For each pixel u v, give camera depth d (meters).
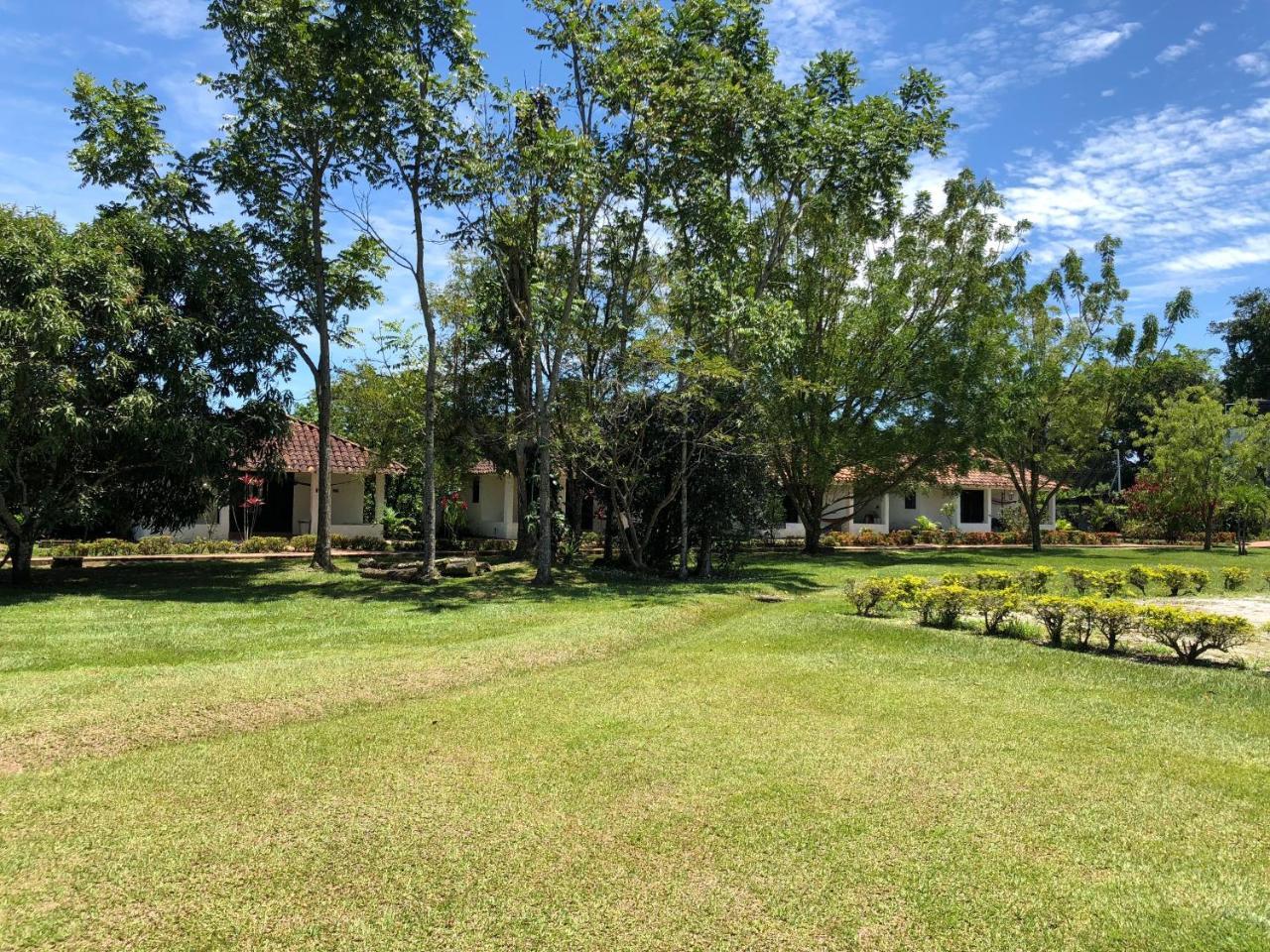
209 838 3.96
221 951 3.04
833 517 34.75
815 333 22.44
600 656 8.51
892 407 22.88
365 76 14.23
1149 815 4.28
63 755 5.07
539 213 16.44
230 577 15.77
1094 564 21.75
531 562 19.52
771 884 3.54
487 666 7.66
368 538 23.02
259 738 5.52
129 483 15.30
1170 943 3.09
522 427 18.42
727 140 16.50
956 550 28.09
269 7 14.55
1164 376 34.34
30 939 3.07
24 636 9.12
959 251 23.08
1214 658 8.26
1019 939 3.12
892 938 3.14
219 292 15.38
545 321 16.52
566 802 4.41
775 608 12.31
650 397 16.34
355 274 18.48
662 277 19.16
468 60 15.19
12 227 11.80
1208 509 28.66
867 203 18.50
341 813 4.26
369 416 20.16
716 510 16.55
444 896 3.43
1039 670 7.68
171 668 7.22
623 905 3.37
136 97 15.60
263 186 16.45
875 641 9.16
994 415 22.41
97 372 12.56
